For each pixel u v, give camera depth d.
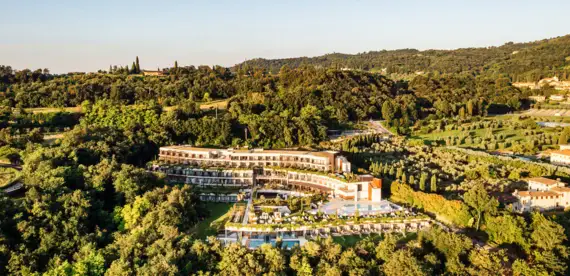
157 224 121.00
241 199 157.50
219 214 144.38
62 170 141.62
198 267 100.31
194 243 107.38
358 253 105.06
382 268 100.38
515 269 101.25
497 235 119.44
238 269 97.31
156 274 92.12
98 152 172.38
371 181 148.88
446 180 170.38
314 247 104.31
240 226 124.50
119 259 100.00
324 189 160.38
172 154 190.75
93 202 131.62
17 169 156.12
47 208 117.94
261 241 119.38
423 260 103.94
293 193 160.00
